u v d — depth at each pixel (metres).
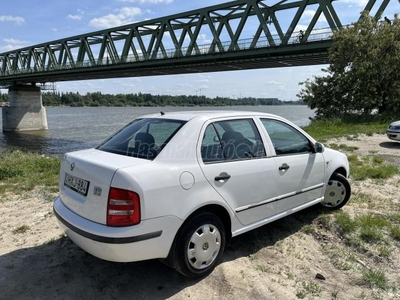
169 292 3.05
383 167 8.08
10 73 73.19
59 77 62.59
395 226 4.46
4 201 5.75
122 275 3.33
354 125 20.00
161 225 2.86
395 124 12.83
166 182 2.90
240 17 40.84
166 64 42.88
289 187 4.03
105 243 2.75
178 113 3.83
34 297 3.00
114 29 50.53
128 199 2.73
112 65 48.69
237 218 3.47
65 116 103.00
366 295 3.04
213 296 2.99
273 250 3.85
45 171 8.41
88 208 2.96
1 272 3.40
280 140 4.10
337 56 24.86
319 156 4.51
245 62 37.88
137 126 3.75
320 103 26.70
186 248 3.04
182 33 45.69
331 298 2.99
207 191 3.16
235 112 3.84
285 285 3.17
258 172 3.62
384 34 22.72
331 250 3.87
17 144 42.62
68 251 3.83
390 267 3.53
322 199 4.69
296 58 33.75
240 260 3.60
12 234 4.31
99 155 3.29
